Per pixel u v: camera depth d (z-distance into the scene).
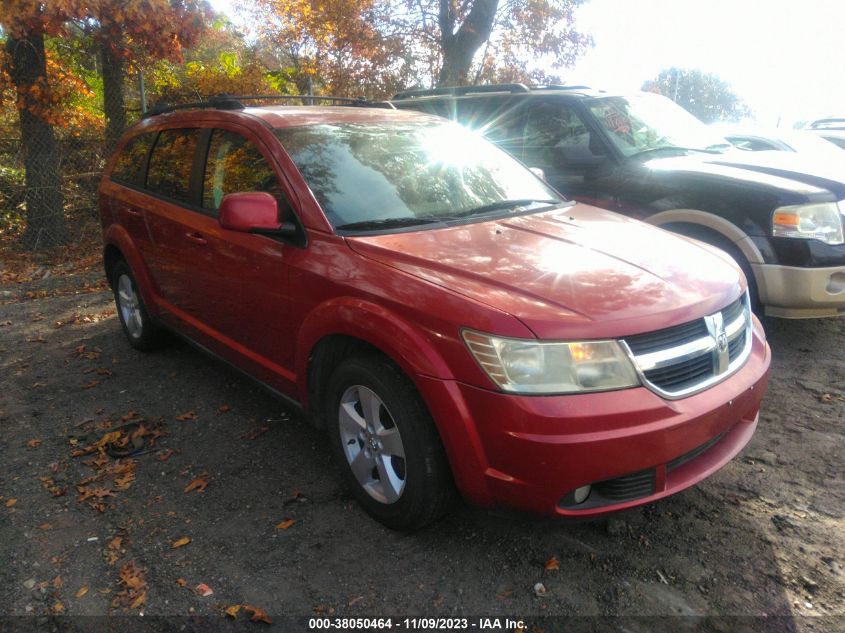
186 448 3.86
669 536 3.06
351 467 3.20
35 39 9.07
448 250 3.12
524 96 6.47
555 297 2.70
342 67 14.17
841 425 4.04
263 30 15.85
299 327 3.39
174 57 10.19
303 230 3.38
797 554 2.93
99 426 4.13
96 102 13.02
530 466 2.52
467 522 3.17
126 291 5.31
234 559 2.92
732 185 5.00
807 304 4.82
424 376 2.69
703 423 2.71
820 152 9.47
